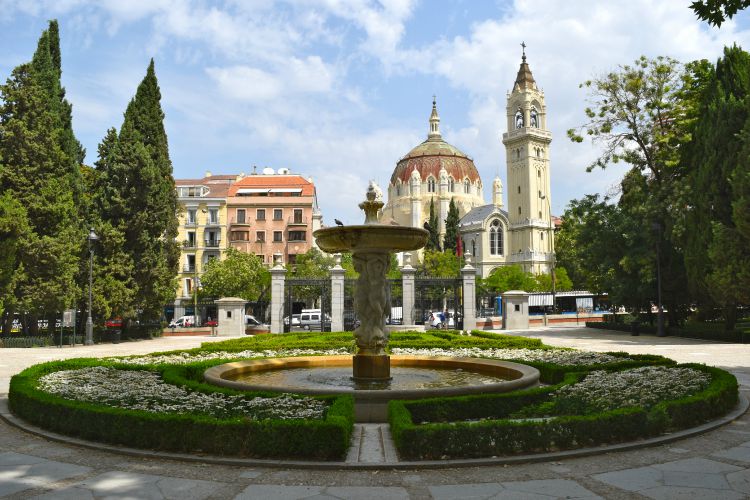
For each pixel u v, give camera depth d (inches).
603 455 298.0
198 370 528.4
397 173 4655.5
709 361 732.0
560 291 2886.3
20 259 1128.8
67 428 339.6
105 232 1344.7
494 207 4114.2
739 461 287.1
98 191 1444.4
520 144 4128.9
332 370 551.5
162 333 1625.2
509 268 3208.7
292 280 1455.5
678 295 1354.6
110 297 1343.5
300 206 2942.9
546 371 528.4
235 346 792.9
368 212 511.5
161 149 1565.0
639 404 367.2
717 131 1078.4
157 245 1478.8
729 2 347.9
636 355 604.7
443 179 4365.2
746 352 856.9
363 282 483.2
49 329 1373.0
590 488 247.4
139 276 1418.6
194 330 1732.3
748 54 1106.1
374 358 477.1
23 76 1208.2
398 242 460.8
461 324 1540.4
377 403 368.8
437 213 4360.2
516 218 4136.3
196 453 297.1
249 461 281.4
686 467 277.3
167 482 257.4
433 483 255.3
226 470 275.6
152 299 1465.3
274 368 550.6
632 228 1360.7
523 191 4092.0
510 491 244.1
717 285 1032.2
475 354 716.0
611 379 443.2
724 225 1053.8
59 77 1434.5
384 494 241.1
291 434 287.0
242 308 1556.3
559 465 281.1
